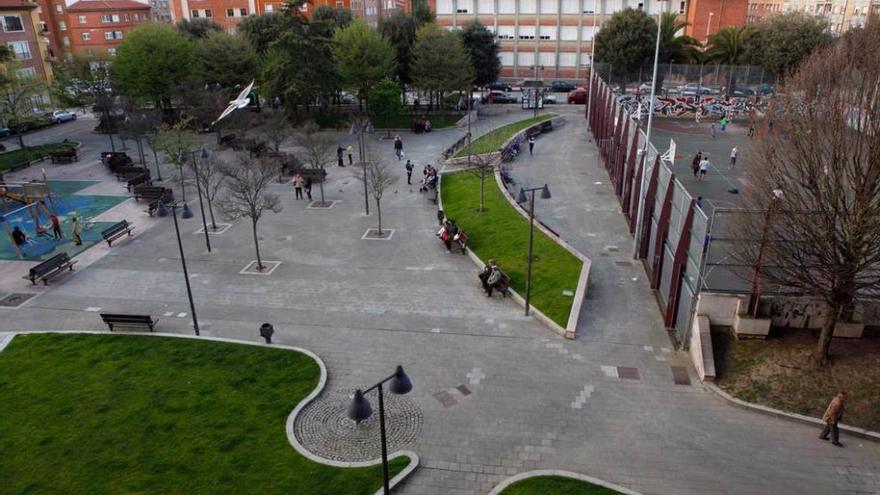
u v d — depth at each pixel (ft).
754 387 52.49
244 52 182.29
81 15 283.59
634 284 73.46
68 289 76.18
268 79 162.81
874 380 51.16
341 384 55.01
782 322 57.21
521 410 50.98
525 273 75.46
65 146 154.71
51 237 94.32
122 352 59.82
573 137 161.17
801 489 42.47
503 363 57.77
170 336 62.64
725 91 196.44
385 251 86.38
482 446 46.88
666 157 79.77
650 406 51.39
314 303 71.10
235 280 77.82
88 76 181.27
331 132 170.19
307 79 161.79
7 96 147.13
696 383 54.44
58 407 51.42
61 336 63.26
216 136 161.58
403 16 208.33
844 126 46.60
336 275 78.64
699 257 56.54
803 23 185.26
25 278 76.95
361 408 35.24
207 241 86.43
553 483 42.39
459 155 136.36
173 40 175.11
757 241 52.44
